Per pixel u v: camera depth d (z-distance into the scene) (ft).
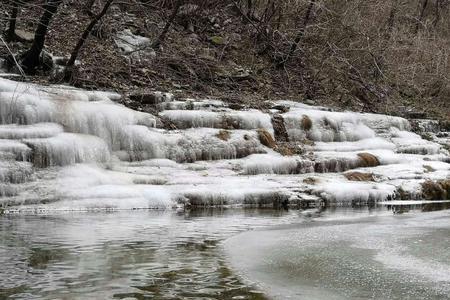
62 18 58.85
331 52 70.23
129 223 26.30
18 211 29.07
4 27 52.85
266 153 44.78
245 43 72.69
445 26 100.37
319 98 69.10
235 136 44.24
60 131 37.29
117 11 63.72
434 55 78.48
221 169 40.24
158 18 67.05
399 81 76.79
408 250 20.67
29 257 18.63
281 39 71.92
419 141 57.57
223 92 59.47
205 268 17.65
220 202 33.99
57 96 40.91
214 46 69.51
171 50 61.93
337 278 16.56
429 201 39.93
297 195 36.04
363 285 15.83
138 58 58.03
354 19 71.67
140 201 31.73
